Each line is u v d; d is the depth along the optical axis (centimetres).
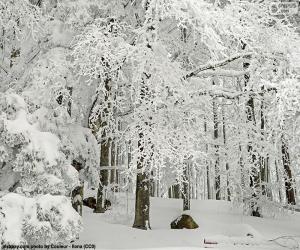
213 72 1253
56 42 1037
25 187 754
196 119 1105
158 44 1047
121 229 1063
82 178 1016
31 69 963
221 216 1476
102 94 1148
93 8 1135
